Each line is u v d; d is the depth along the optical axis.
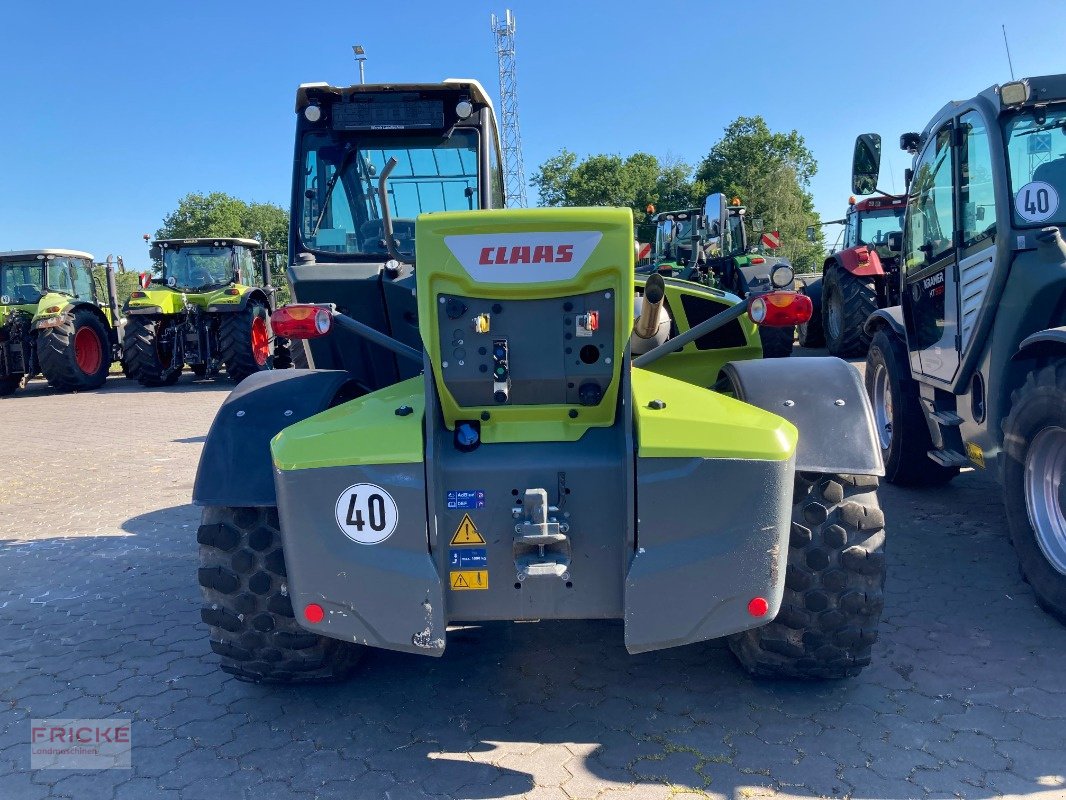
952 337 4.16
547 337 2.43
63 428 9.76
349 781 2.49
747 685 2.94
